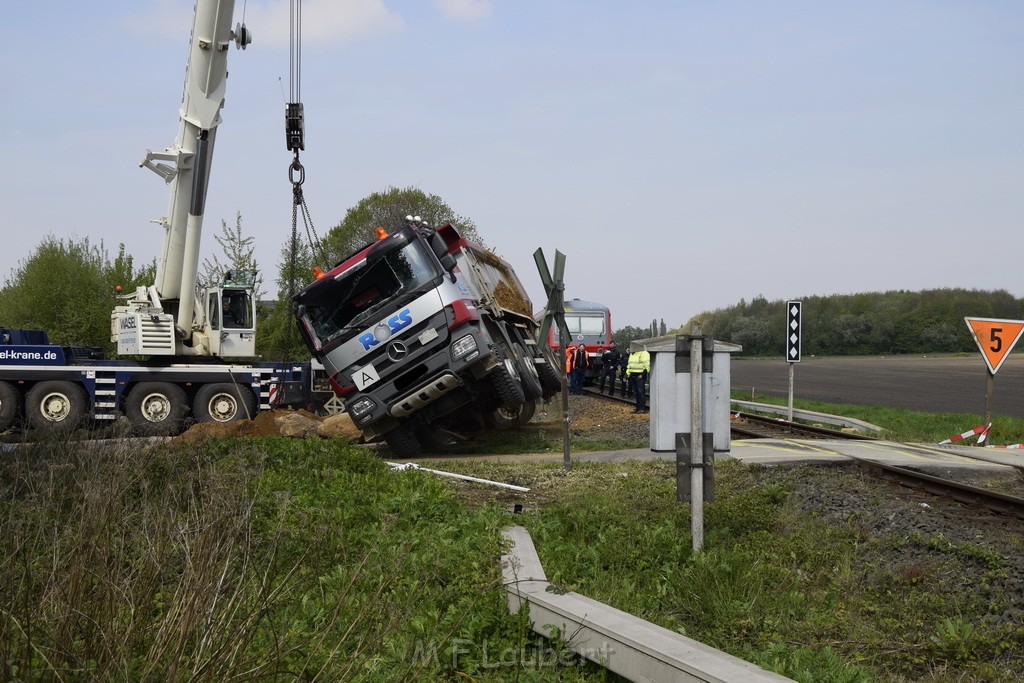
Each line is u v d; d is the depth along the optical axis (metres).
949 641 6.49
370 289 17.27
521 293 26.50
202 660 4.60
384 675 5.41
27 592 4.76
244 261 36.12
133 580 5.16
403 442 17.56
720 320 117.81
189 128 20.25
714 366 8.80
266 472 10.69
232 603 5.01
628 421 24.88
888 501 10.72
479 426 21.81
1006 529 9.90
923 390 44.12
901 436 21.92
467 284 18.31
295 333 36.03
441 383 16.86
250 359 24.80
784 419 26.52
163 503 6.69
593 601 6.24
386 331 16.94
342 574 6.88
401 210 56.66
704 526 9.80
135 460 9.18
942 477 14.25
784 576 8.20
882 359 93.62
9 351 22.91
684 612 7.20
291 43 18.23
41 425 20.95
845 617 7.18
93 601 4.98
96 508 6.18
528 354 21.84
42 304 38.31
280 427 18.81
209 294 24.16
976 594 7.54
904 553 8.73
